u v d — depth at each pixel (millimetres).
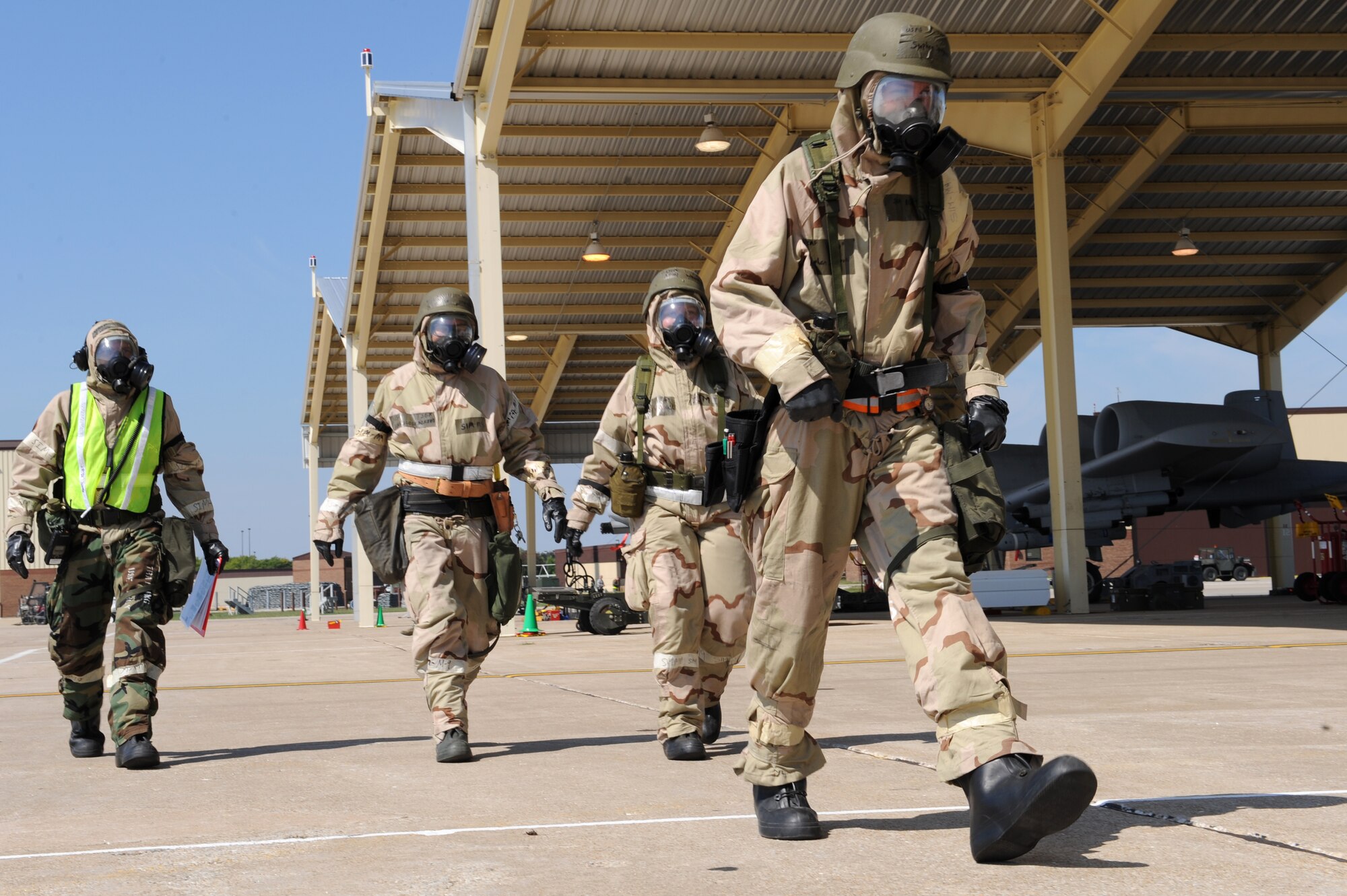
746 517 2889
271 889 2598
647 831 3162
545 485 5414
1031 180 23156
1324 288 27891
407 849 3012
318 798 3953
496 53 16219
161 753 5398
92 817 3723
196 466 5234
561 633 19031
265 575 90500
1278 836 2828
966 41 17469
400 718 6703
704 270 25797
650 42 16562
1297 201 24516
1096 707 5953
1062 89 18781
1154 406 23641
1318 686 6883
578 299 28094
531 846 3008
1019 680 7746
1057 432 19562
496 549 5203
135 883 2705
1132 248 26219
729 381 5137
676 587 4902
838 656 10930
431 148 20734
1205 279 27656
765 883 2488
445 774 4461
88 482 4996
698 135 20797
